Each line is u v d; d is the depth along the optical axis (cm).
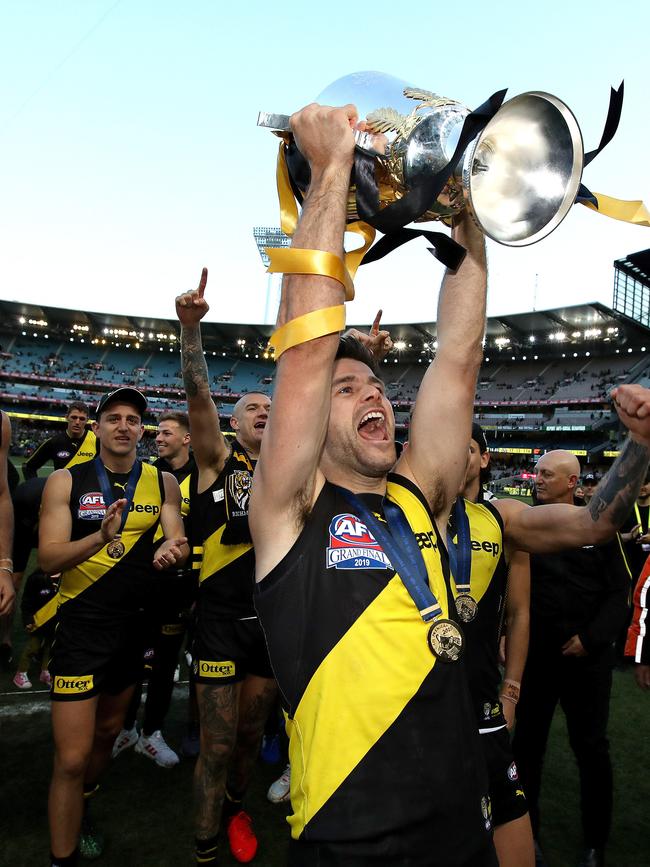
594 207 119
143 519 264
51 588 414
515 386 4503
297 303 103
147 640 268
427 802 95
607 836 258
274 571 108
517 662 245
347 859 91
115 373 5178
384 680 99
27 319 4972
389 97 105
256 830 283
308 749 98
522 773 262
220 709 250
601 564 264
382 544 112
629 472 163
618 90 108
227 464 293
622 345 4138
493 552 188
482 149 103
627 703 452
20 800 293
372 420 128
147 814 290
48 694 420
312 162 105
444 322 143
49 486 264
